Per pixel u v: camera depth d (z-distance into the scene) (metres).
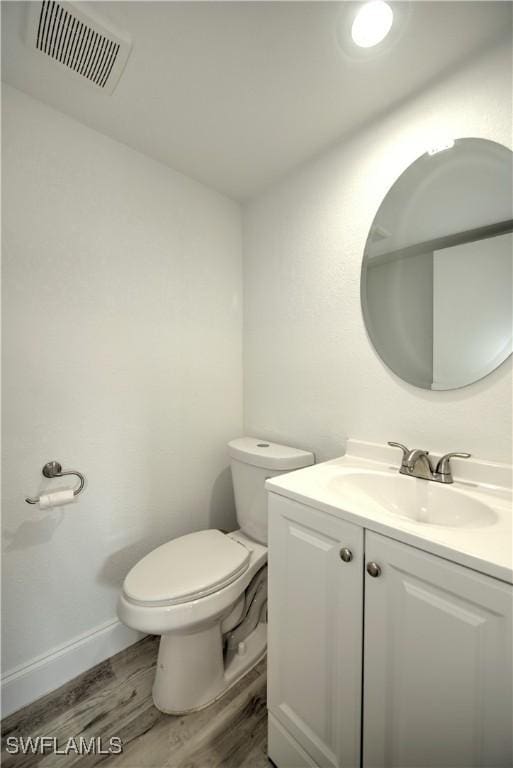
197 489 1.59
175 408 1.50
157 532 1.45
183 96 1.08
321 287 1.35
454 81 0.96
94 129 1.22
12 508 1.07
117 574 1.32
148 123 1.20
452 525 0.88
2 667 1.06
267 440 1.62
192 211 1.54
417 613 0.63
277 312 1.56
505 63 0.87
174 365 1.49
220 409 1.67
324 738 0.79
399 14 0.82
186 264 1.52
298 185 1.44
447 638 0.59
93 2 0.79
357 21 0.84
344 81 1.01
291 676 0.88
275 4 0.80
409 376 1.08
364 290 1.20
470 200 0.95
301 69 0.97
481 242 0.93
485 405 0.92
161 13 0.82
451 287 0.99
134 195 1.34
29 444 1.10
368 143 1.18
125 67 0.97
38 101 1.10
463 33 0.86
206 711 1.07
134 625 0.97
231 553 1.21
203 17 0.83
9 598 1.07
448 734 0.59
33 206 1.10
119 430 1.32
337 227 1.29
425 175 1.04
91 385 1.24
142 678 1.20
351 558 0.73
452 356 0.99
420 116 1.04
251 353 1.71
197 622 1.00
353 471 1.07
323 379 1.35
